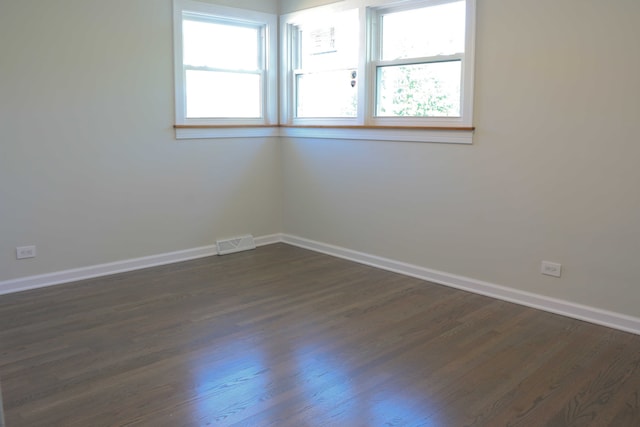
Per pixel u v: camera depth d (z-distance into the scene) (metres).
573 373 2.67
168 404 2.36
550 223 3.46
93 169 4.15
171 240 4.66
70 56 3.94
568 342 3.04
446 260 4.07
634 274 3.14
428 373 2.66
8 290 3.85
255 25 5.05
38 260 3.97
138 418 2.25
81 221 4.14
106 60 4.12
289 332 3.17
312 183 5.05
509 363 2.78
